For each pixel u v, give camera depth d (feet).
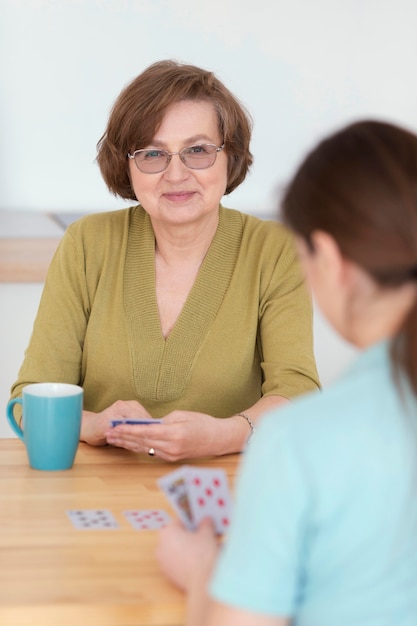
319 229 3.05
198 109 6.00
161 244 6.41
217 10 12.70
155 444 5.35
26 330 11.14
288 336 6.31
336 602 3.03
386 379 3.03
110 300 6.44
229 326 6.34
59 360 6.38
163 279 6.43
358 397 3.02
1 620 3.59
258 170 13.16
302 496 2.93
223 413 6.32
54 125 12.80
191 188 6.07
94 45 12.64
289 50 12.90
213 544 3.77
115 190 6.59
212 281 6.38
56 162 12.91
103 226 6.61
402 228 2.94
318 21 12.87
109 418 5.64
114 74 12.75
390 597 2.99
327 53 12.96
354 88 13.12
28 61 12.57
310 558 3.04
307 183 3.10
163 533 3.88
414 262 2.95
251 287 6.42
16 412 5.98
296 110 13.07
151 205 6.15
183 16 12.69
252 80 12.92
